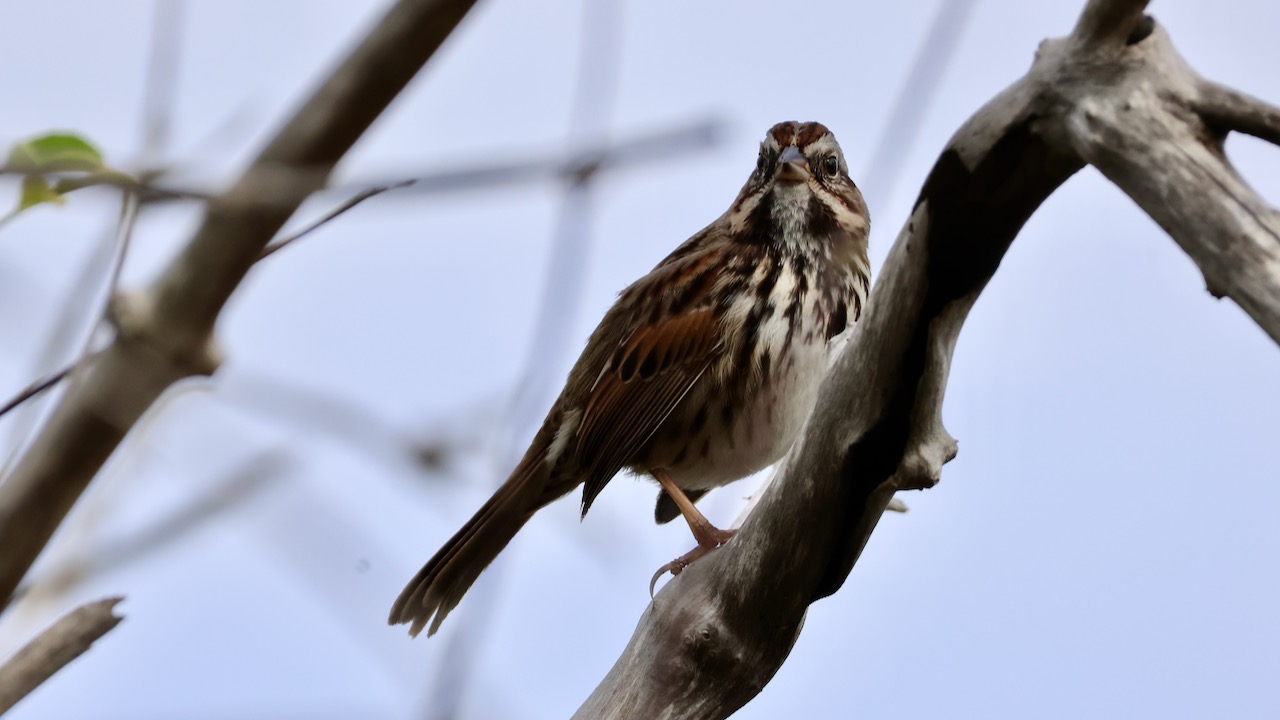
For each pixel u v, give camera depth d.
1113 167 5.79
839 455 7.14
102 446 7.03
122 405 7.06
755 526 7.60
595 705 7.99
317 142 6.82
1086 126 5.83
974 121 6.19
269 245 7.06
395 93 6.82
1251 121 5.59
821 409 7.16
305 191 6.75
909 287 6.65
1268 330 5.32
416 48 6.74
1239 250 5.43
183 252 7.06
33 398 6.92
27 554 7.00
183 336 7.09
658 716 7.89
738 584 7.73
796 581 7.58
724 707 7.96
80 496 7.03
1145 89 5.75
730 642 7.81
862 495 7.25
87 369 7.14
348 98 6.79
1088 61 5.86
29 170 6.69
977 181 6.29
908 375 6.88
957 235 6.48
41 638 6.78
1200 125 5.69
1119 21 5.74
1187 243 5.57
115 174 6.82
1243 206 5.48
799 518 7.39
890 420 7.02
